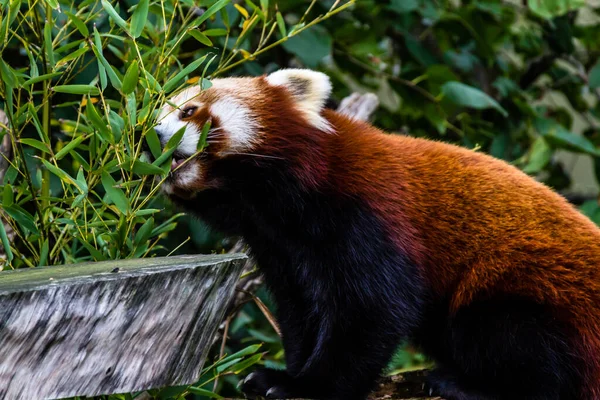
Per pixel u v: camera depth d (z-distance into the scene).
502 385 5.29
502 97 9.37
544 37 10.03
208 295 3.54
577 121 13.63
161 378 3.49
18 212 4.79
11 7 4.64
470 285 5.44
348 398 5.25
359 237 5.21
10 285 3.03
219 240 6.98
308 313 5.71
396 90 8.81
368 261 5.20
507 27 9.67
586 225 5.68
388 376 5.82
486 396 5.27
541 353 5.14
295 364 5.73
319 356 5.31
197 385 5.77
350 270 5.22
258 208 5.38
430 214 5.53
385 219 5.27
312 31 7.80
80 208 5.28
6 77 4.62
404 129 9.47
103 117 5.17
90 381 3.23
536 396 5.17
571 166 10.88
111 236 4.78
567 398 5.20
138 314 3.30
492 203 5.58
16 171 5.14
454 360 5.56
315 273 5.36
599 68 9.45
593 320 5.25
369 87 9.28
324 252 5.28
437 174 5.66
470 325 5.38
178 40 5.12
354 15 8.88
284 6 7.78
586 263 5.42
